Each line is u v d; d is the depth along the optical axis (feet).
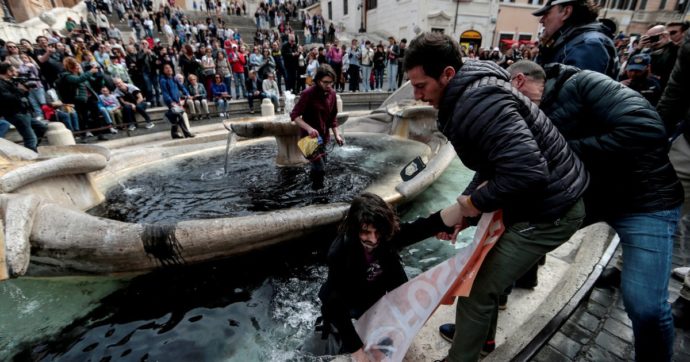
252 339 6.19
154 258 7.25
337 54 38.93
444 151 14.58
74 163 10.19
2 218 6.78
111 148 22.17
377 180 12.78
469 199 4.15
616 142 4.34
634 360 5.38
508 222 4.26
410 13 65.21
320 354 5.76
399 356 4.64
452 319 6.32
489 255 4.41
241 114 33.14
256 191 12.16
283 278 7.80
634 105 4.27
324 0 100.01
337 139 12.85
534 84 5.05
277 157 15.61
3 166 9.60
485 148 3.69
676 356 5.51
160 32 54.90
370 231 4.80
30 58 24.48
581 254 8.03
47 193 9.61
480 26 66.85
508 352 5.36
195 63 31.89
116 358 5.81
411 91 24.00
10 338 6.16
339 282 5.18
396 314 4.90
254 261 8.18
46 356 5.85
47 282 7.45
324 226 8.50
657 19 80.12
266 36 53.47
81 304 6.97
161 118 30.48
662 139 4.27
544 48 7.16
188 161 16.19
